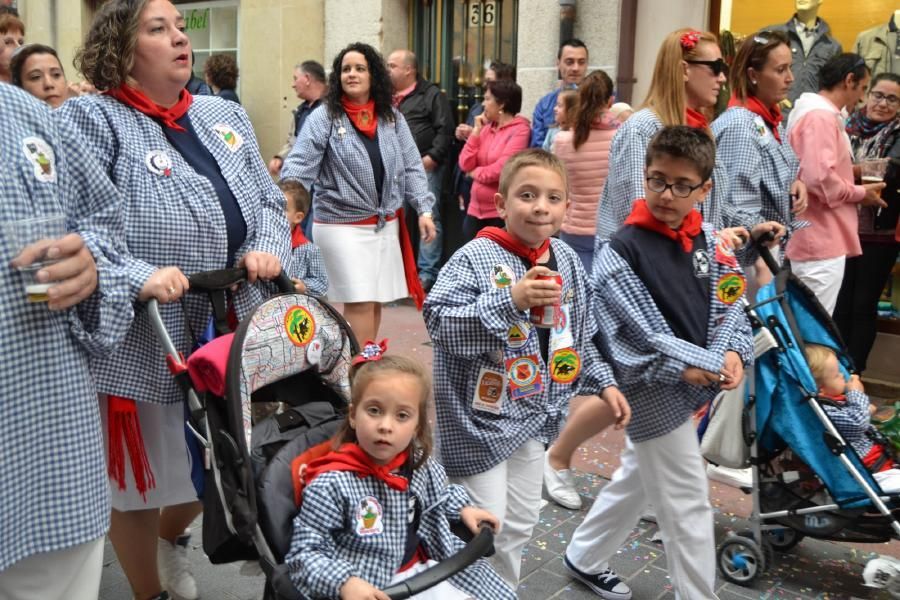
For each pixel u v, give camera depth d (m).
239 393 2.30
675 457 3.07
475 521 2.42
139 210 2.76
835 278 5.36
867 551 3.95
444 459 2.87
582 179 5.69
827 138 5.20
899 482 3.43
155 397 2.84
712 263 3.15
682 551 3.09
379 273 5.37
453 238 8.21
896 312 6.36
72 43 10.65
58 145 2.14
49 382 2.04
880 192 5.67
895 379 6.20
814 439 3.46
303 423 2.53
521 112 7.52
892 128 5.91
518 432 2.78
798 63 6.55
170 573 3.30
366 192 5.23
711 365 2.90
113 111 2.81
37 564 2.10
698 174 2.98
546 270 2.59
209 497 2.36
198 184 2.88
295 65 8.79
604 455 4.89
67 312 2.10
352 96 5.20
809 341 3.75
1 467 1.95
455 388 2.81
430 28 8.35
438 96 7.80
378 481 2.34
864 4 6.75
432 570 2.18
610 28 6.95
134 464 2.87
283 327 2.52
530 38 7.38
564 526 4.09
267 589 2.35
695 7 6.73
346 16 8.39
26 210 2.00
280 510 2.28
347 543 2.30
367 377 2.32
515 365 2.76
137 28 2.77
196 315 2.90
